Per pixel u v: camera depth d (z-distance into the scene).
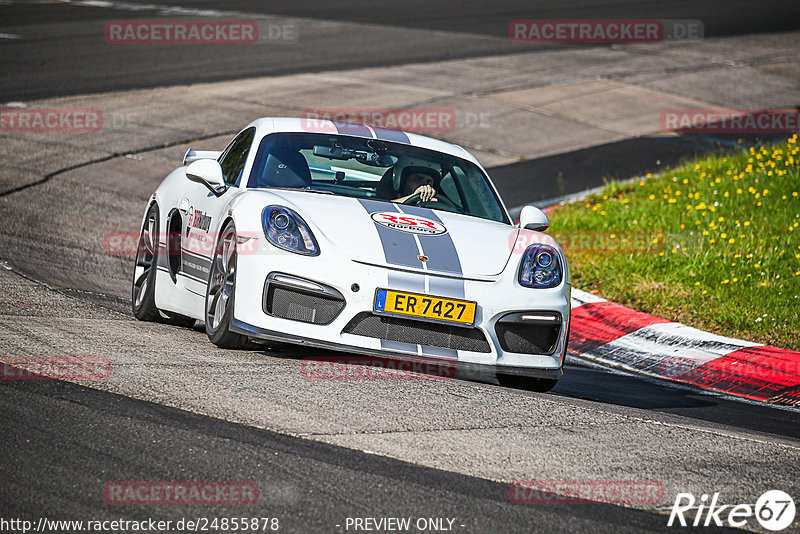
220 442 13.48
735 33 96.31
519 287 18.95
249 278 18.23
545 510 12.12
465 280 18.48
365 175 21.75
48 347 17.94
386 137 23.39
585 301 30.16
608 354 26.59
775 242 33.91
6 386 15.20
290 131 22.69
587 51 84.06
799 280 30.53
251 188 20.72
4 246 30.08
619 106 65.06
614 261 33.53
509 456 14.11
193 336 21.11
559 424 16.22
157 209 24.39
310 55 75.81
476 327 18.39
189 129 52.31
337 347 17.77
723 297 29.69
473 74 71.81
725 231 35.41
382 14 99.25
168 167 45.50
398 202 21.17
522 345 18.98
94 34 80.56
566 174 48.78
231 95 60.78
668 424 17.25
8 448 12.65
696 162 48.06
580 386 21.88
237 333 18.61
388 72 70.75
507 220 22.14
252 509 11.32
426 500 12.06
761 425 19.34
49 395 14.94
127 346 18.73
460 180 22.64
